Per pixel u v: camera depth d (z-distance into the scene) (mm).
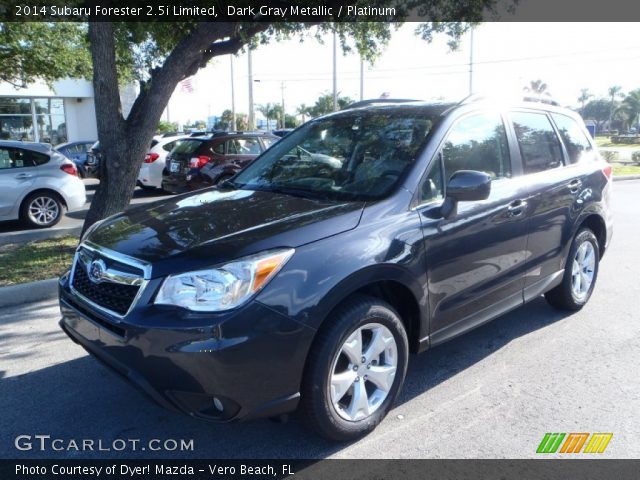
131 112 7418
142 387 2746
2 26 13812
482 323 3977
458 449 3125
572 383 3863
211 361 2594
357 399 3117
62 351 4465
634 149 46281
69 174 10219
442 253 3475
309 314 2799
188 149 12000
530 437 3227
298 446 3174
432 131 3742
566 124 5121
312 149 4207
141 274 2822
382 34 10766
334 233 3021
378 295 3389
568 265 4902
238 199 3699
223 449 3156
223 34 6941
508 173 4211
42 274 6285
